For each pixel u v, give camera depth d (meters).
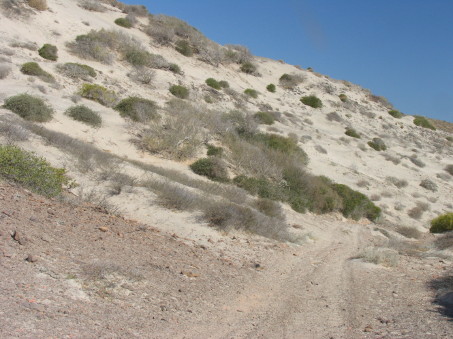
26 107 18.81
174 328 5.53
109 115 23.92
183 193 14.22
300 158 28.48
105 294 5.99
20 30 30.27
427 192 33.34
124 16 44.38
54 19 34.47
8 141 13.27
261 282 9.07
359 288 9.41
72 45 31.80
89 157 15.38
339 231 19.61
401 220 26.31
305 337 6.00
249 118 30.16
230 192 17.66
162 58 36.72
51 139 15.65
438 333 6.14
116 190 13.36
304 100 46.72
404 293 9.09
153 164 20.31
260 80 48.12
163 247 9.73
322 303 7.97
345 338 5.99
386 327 6.56
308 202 22.23
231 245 11.97
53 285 5.64
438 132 55.19
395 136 46.59
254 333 5.98
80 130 20.61
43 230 7.68
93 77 28.19
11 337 4.02
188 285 7.54
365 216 24.61
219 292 7.66
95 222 9.88
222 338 5.59
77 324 4.73
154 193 14.00
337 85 57.00
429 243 17.64
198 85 36.44
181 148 22.48
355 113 49.50
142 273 7.30
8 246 6.30
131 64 33.47
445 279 10.40
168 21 46.19
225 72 44.12
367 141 40.97
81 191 12.28
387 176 33.59
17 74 24.05
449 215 24.09
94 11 42.59
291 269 10.81
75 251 7.23
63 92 24.47
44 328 4.39
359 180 30.16
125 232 9.95
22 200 9.17
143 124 23.88
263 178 22.45
